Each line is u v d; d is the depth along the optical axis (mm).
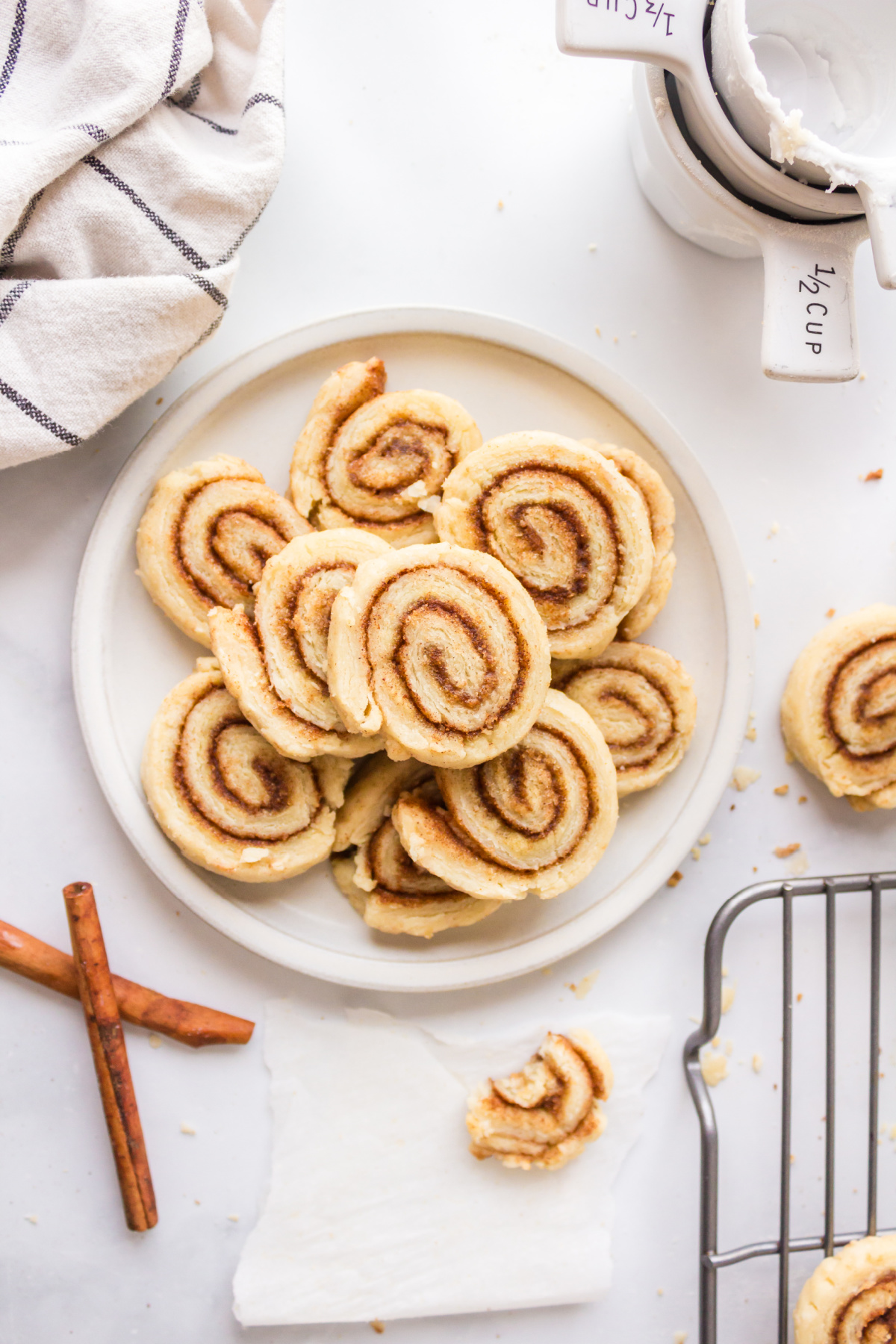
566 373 588
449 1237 601
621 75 602
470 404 595
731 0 524
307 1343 601
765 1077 618
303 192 591
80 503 588
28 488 586
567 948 584
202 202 552
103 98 542
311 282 592
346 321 575
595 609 575
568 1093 591
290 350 575
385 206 594
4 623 586
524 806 569
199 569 572
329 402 574
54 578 588
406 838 559
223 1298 598
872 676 605
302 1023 599
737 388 613
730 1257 583
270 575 562
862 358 620
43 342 545
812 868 621
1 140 543
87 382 550
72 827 591
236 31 565
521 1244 603
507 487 569
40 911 589
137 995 583
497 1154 597
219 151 564
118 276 556
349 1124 600
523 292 600
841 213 547
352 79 593
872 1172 595
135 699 583
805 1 557
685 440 610
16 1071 592
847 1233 611
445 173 597
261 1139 600
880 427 622
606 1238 606
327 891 590
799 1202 619
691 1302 612
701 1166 590
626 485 571
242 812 571
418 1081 602
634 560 571
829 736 607
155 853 570
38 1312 592
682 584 604
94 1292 594
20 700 588
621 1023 607
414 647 552
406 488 580
